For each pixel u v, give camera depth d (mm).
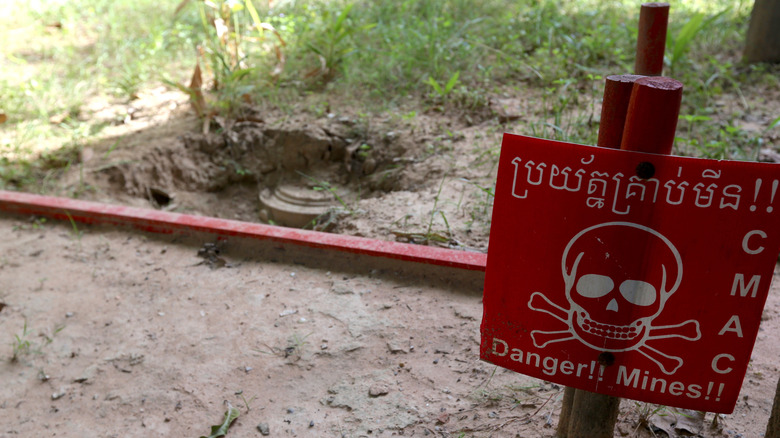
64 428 2859
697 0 7570
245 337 3299
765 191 1793
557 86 5664
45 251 4066
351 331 3283
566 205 1966
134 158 5172
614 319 2035
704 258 1899
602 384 2127
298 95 5812
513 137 1955
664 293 1966
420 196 4375
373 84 5844
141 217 4168
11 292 3709
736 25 6914
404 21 6723
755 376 2877
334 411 2838
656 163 1848
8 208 4445
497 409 2771
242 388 2998
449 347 3145
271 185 5297
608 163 1889
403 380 2965
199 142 5359
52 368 3189
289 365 3107
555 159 1934
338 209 4465
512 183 2000
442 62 6031
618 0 7344
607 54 6113
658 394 2086
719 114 5188
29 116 5754
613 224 1941
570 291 2051
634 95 1857
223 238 4016
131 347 3281
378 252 3686
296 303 3514
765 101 5398
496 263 2104
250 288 3656
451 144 4910
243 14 7141
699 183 1833
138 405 2949
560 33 6441
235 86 5648
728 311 1932
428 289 3559
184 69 6422
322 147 5215
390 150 5051
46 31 7543
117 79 6320
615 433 2607
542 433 2627
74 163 5176
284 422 2801
